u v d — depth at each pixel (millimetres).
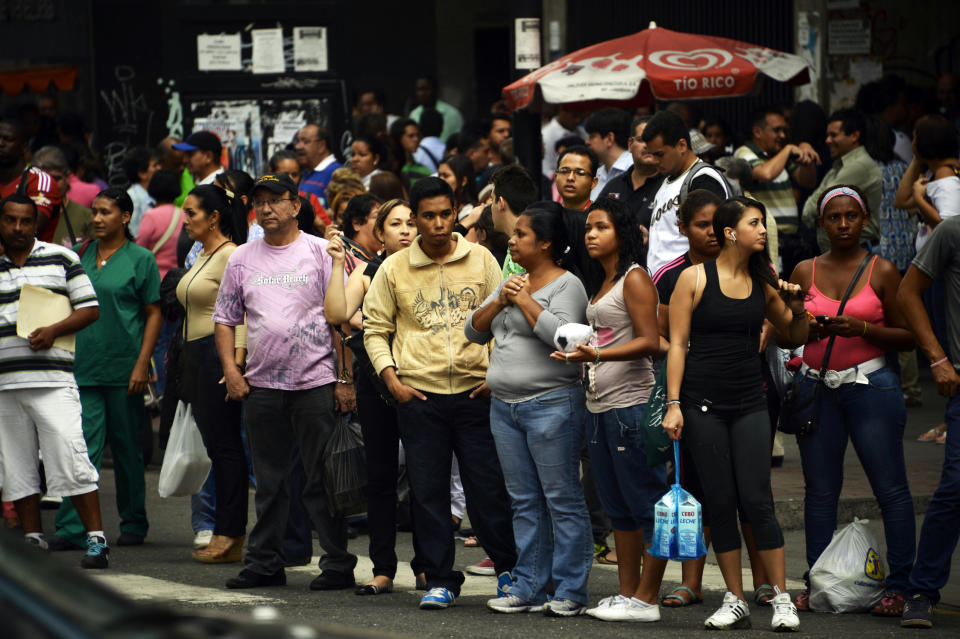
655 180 17641
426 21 38812
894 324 14852
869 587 14516
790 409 14930
